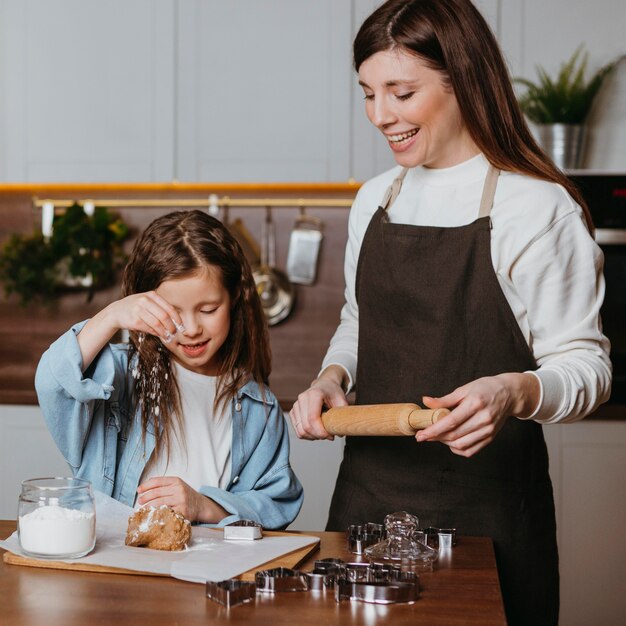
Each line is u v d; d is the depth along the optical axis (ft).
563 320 4.77
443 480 4.97
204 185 10.89
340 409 4.29
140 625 3.00
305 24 10.17
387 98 4.65
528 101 9.70
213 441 5.10
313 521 9.91
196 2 10.27
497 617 3.15
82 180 10.48
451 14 4.61
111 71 10.39
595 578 9.52
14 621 3.03
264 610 3.17
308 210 11.38
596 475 9.50
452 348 4.93
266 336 5.35
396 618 3.12
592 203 9.43
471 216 4.98
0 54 10.48
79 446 4.63
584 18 9.77
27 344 11.53
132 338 4.95
